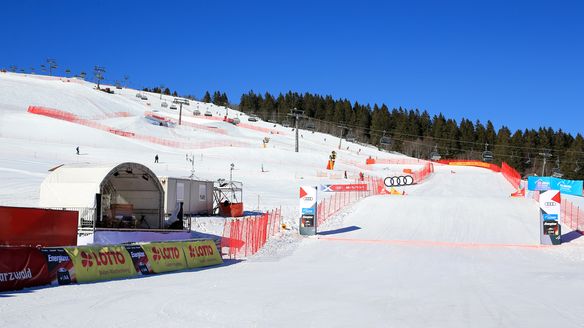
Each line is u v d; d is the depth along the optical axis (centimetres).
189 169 6388
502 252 2741
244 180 6022
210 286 1515
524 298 1345
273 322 1025
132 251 1789
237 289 1457
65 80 17275
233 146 9731
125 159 6575
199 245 2144
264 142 10125
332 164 7981
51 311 1102
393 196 4656
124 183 3088
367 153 13588
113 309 1134
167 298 1284
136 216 3058
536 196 4606
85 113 11069
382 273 1936
